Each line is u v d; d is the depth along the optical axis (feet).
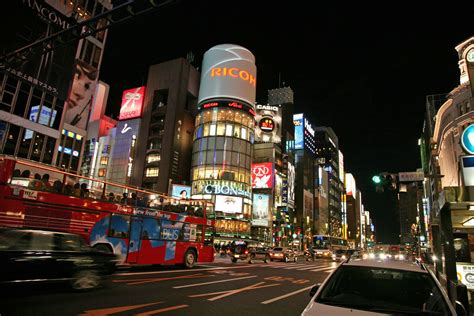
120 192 51.98
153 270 56.18
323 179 473.67
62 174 42.78
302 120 435.53
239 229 225.56
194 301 30.17
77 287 31.42
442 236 40.14
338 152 605.73
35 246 28.78
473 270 38.47
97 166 289.33
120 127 290.35
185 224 61.26
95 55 160.04
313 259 153.28
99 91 328.29
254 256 105.60
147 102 286.87
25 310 23.29
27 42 116.88
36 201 38.55
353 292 15.76
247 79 260.42
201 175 237.45
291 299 34.22
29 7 118.42
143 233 52.24
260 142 310.45
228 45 264.93
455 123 108.17
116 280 40.22
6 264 26.43
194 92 296.10
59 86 130.82
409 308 13.93
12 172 36.78
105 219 46.50
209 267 68.69
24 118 117.60
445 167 119.24
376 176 47.06
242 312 26.84
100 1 159.22
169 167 256.11
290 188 320.29
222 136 243.19
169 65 287.48
